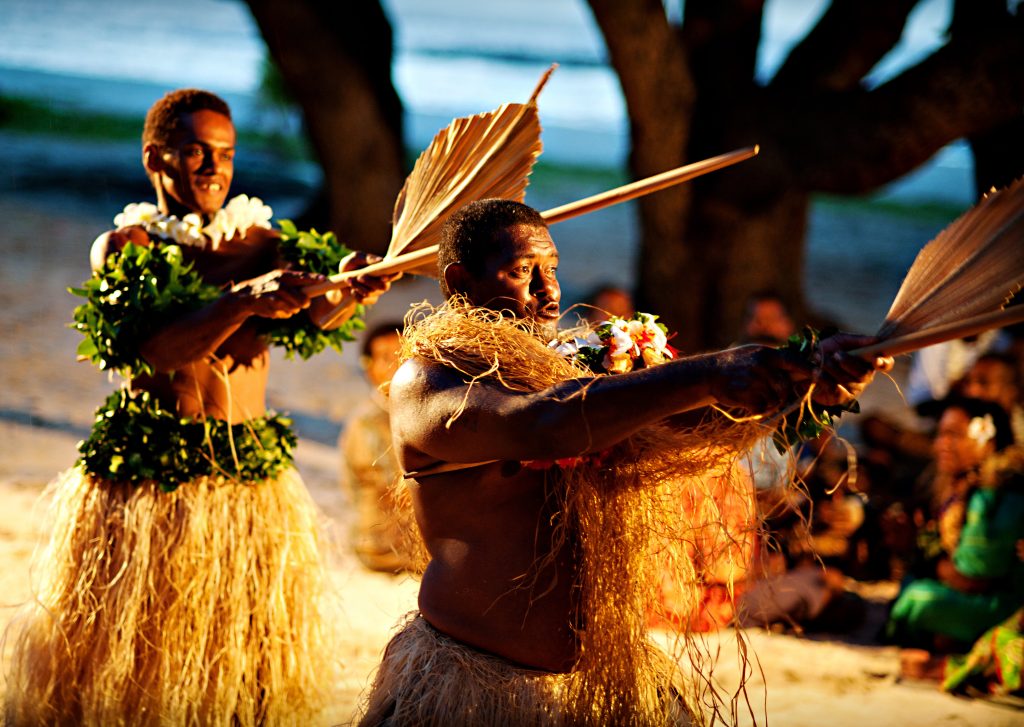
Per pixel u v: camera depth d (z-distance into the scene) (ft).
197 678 14.05
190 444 14.46
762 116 38.81
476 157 13.10
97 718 13.85
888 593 24.68
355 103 50.39
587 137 132.46
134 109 107.86
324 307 15.34
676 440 9.91
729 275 41.37
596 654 10.30
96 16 236.22
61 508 14.64
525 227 10.28
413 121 125.39
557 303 10.50
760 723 17.65
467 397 9.27
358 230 51.62
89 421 31.96
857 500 23.67
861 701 18.86
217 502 14.40
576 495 10.13
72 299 45.52
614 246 68.49
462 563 10.27
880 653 21.38
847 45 38.09
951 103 35.94
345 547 24.47
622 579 10.40
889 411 37.68
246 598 14.35
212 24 247.91
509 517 10.20
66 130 88.74
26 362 36.81
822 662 20.59
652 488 10.46
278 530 14.78
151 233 15.08
